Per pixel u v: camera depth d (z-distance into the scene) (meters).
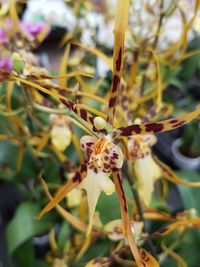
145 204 0.17
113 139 0.13
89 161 0.13
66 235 0.22
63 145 0.18
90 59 0.27
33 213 0.24
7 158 0.25
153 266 0.13
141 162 0.16
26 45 0.19
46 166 0.24
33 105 0.16
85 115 0.13
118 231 0.15
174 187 0.30
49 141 0.20
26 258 0.25
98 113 0.13
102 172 0.13
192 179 0.23
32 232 0.23
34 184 0.24
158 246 0.22
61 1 0.29
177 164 0.35
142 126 0.13
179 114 0.27
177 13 0.24
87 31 0.27
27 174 0.25
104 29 0.28
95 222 0.16
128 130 0.13
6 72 0.13
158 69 0.16
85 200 0.19
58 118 0.18
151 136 0.16
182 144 0.35
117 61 0.12
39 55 0.31
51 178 0.24
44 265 0.26
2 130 0.23
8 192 0.34
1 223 0.32
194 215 0.16
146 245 0.16
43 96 0.19
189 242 0.23
